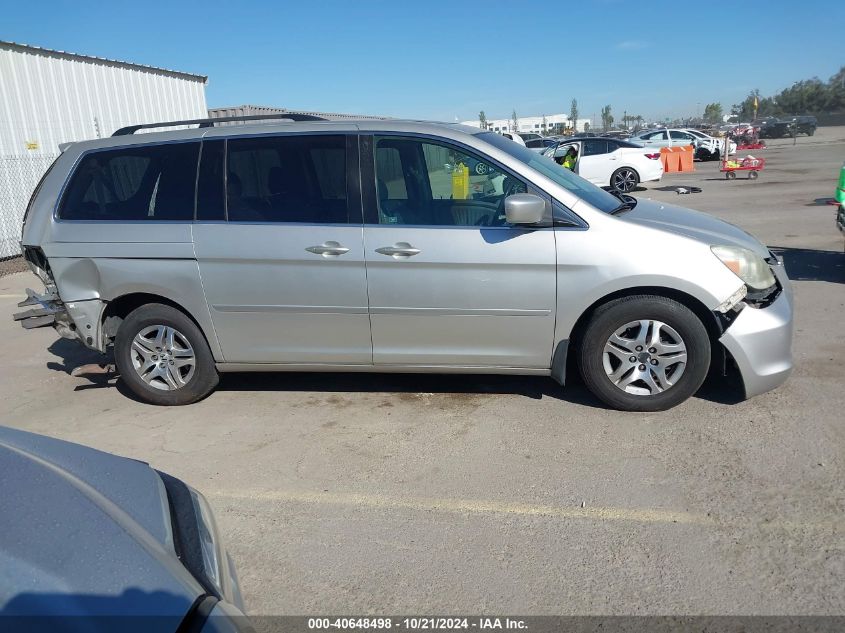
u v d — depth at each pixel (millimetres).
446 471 3695
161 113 16016
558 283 4016
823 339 5445
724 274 3906
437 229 4094
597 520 3174
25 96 12414
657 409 4207
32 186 12492
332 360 4414
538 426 4156
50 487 1887
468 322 4172
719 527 3070
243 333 4457
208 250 4320
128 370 4727
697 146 30078
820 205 13344
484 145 4152
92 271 4516
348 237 4160
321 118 4652
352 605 2695
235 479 3727
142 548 1727
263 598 2756
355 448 4012
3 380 5617
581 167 19078
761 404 4270
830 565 2777
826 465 3527
